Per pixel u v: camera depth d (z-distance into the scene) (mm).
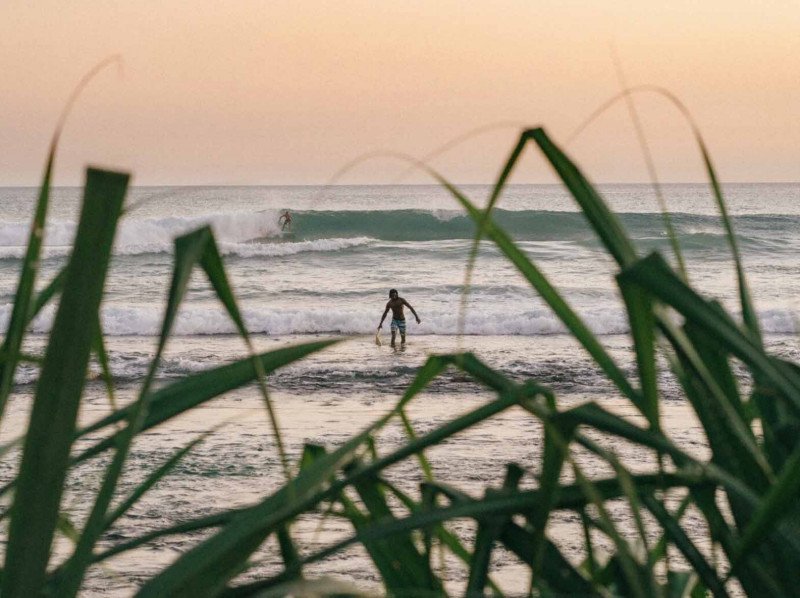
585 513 3854
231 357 86875
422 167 3098
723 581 3301
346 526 31281
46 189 2738
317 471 3008
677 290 2838
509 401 3102
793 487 2582
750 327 3535
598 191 3127
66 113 2607
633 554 3412
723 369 3406
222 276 2750
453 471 40688
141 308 117250
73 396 2334
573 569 3266
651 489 3271
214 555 2561
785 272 158000
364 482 4023
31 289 2846
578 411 2977
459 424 3111
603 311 109812
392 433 51688
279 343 97312
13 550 2309
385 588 3881
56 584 3033
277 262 169125
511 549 3361
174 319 2477
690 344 3373
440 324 106500
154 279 146375
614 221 3102
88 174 2285
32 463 2322
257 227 191125
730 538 3279
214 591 2516
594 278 146000
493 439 47656
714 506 3307
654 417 3072
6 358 2848
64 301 2303
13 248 159125
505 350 92062
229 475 41469
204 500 37125
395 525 3055
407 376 76438
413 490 36625
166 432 50875
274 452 46500
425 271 159375
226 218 187375
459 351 3441
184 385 3297
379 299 133250
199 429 51844
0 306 108625
